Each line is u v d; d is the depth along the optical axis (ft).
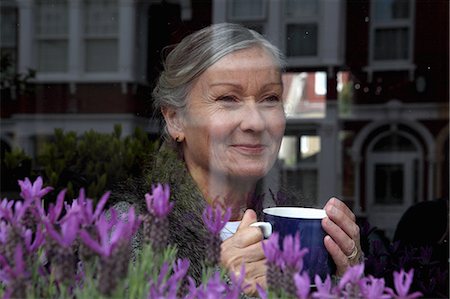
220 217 2.45
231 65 3.60
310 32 7.10
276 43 3.94
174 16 4.99
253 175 3.52
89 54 8.01
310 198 4.25
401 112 14.90
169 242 2.70
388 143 16.56
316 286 2.17
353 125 16.67
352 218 3.12
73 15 8.13
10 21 8.49
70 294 2.11
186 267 2.33
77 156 5.26
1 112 8.52
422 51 10.41
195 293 2.21
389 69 12.66
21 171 5.02
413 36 9.70
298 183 6.12
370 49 10.18
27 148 6.50
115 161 4.82
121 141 5.37
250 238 2.56
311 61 8.24
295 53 6.33
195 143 3.57
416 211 5.86
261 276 2.40
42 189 2.28
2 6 8.41
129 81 6.48
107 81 7.55
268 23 5.18
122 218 2.16
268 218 2.83
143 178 3.55
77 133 6.10
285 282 2.05
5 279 2.03
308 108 8.53
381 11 9.81
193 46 3.67
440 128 9.78
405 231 5.26
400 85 13.82
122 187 3.51
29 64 8.50
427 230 5.05
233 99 3.59
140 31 6.00
